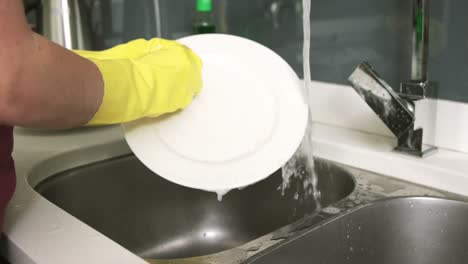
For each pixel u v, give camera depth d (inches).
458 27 31.8
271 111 28.2
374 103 32.8
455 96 32.9
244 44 29.8
